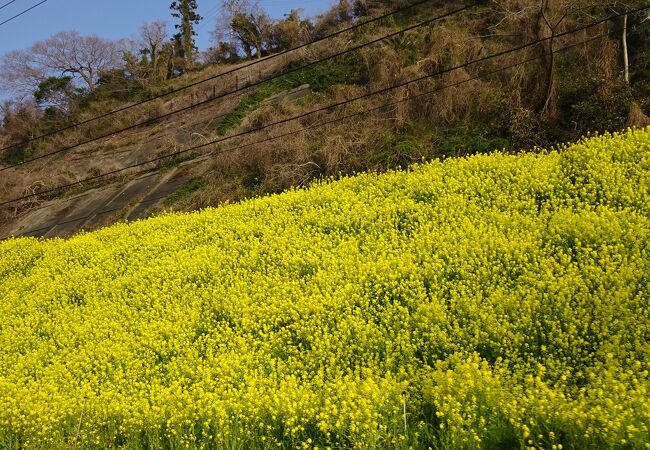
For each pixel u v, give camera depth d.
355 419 6.90
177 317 12.30
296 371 9.09
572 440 5.97
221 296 12.70
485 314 9.01
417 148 20.83
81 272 16.83
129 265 16.75
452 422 6.56
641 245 10.29
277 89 33.62
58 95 57.16
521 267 10.54
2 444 8.45
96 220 27.97
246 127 29.41
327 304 10.83
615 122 18.14
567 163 14.93
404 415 6.77
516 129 19.66
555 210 12.76
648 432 5.68
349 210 15.78
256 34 51.97
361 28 32.75
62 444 8.00
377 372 8.42
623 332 7.96
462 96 21.70
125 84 55.53
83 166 37.03
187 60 61.41
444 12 31.25
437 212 14.23
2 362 12.02
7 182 36.38
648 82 19.89
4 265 20.44
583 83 20.11
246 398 8.02
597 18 22.06
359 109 24.36
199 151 30.27
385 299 10.73
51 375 10.67
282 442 7.27
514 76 20.94
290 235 15.37
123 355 11.02
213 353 10.67
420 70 23.50
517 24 23.05
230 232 16.97
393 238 13.36
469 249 11.56
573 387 7.07
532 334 8.72
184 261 15.35
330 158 21.92
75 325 13.20
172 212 24.23
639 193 12.02
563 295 9.05
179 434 7.74
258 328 11.05
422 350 9.05
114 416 8.53
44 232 29.38
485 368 7.41
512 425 6.38
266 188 22.70
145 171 31.77
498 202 13.66
